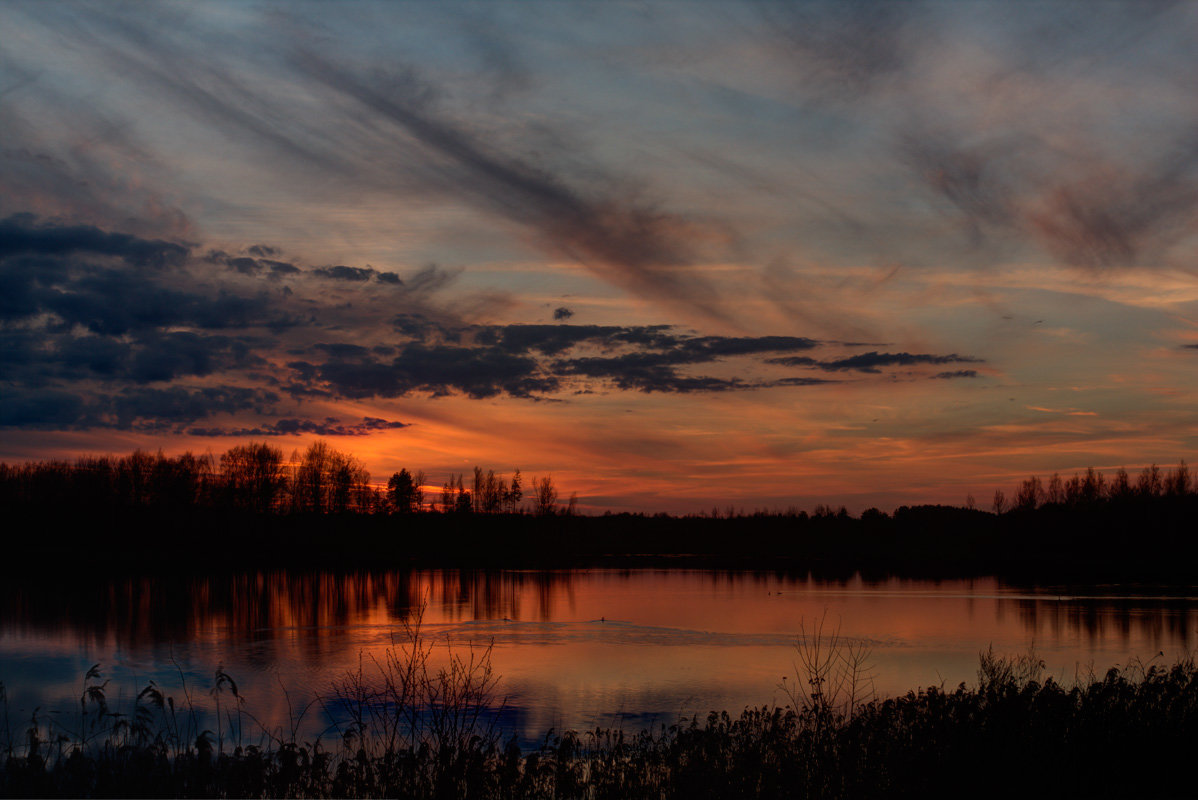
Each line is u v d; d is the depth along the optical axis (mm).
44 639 43562
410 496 140500
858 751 10922
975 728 11578
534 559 132000
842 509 161875
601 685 30516
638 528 167250
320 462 132125
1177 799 10578
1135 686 13391
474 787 9867
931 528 147625
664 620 54438
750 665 35500
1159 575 96938
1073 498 131750
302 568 102688
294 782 10508
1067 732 11922
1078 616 54844
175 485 116188
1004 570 107125
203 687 29828
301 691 28062
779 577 97688
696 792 10242
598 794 10711
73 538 107750
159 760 11148
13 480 109688
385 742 11695
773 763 10883
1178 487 122188
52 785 10492
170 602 62906
